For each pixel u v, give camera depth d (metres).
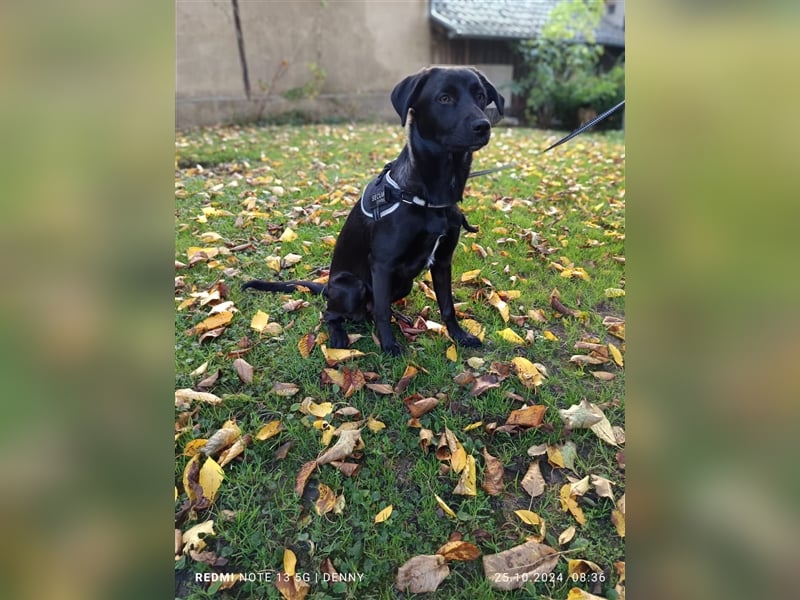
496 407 2.42
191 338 2.88
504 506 2.03
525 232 4.12
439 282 2.87
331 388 2.55
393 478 2.11
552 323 3.09
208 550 1.88
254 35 9.45
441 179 2.54
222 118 9.45
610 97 10.54
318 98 10.03
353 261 2.85
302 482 2.07
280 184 5.33
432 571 1.78
